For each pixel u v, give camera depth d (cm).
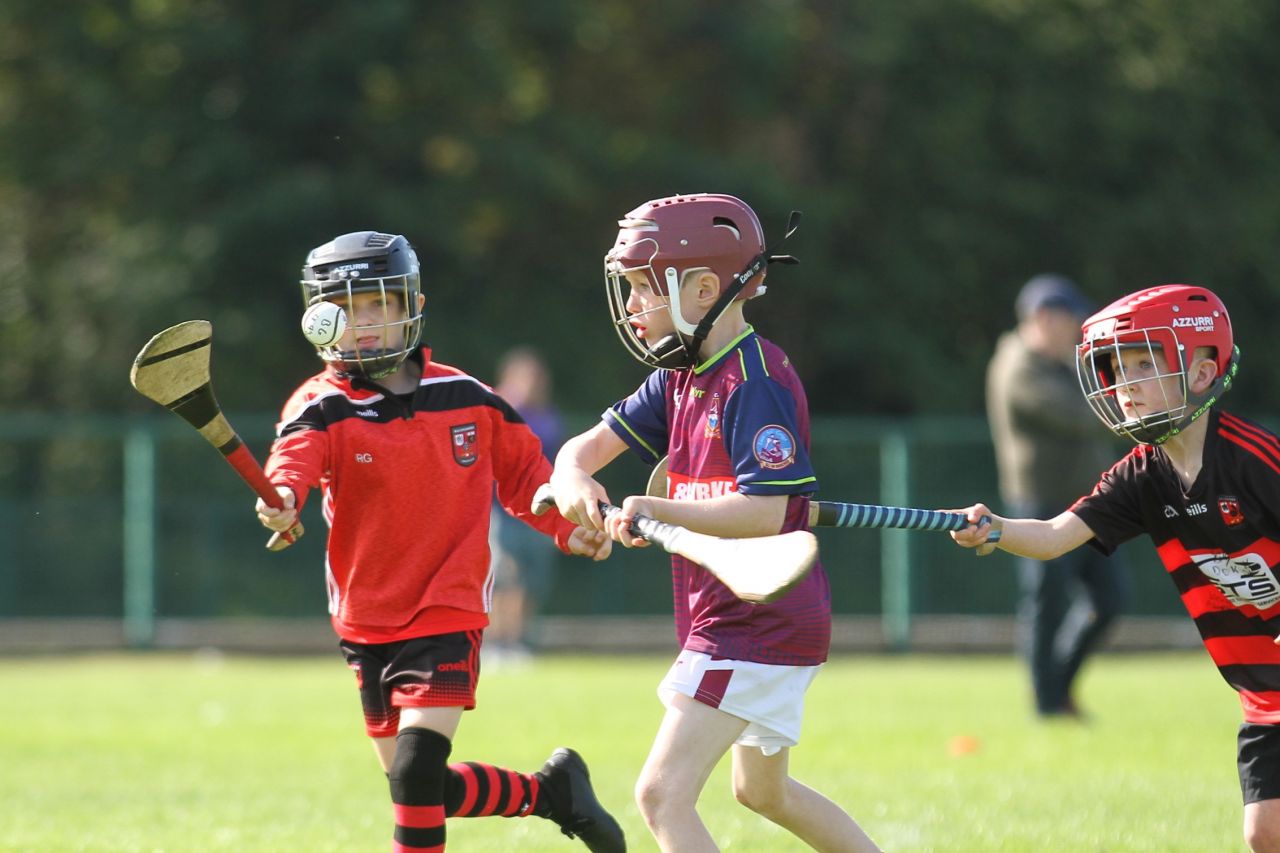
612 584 6738
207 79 8350
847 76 9450
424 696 1756
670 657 6494
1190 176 9650
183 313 7875
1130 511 1709
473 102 8531
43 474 6644
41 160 8600
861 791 2525
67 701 4234
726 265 1631
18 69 8750
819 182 9525
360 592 1814
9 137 8625
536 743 3175
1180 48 9606
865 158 9444
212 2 8400
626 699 4122
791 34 9188
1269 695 1647
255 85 8275
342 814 2338
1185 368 1612
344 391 1838
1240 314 9700
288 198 7881
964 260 9300
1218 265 9581
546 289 8900
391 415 1830
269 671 5641
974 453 6762
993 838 2106
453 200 8344
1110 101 9362
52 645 6500
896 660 6562
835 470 6762
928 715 3728
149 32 8269
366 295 1806
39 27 8569
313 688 4681
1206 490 1636
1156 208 9400
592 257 8988
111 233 8544
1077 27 9444
